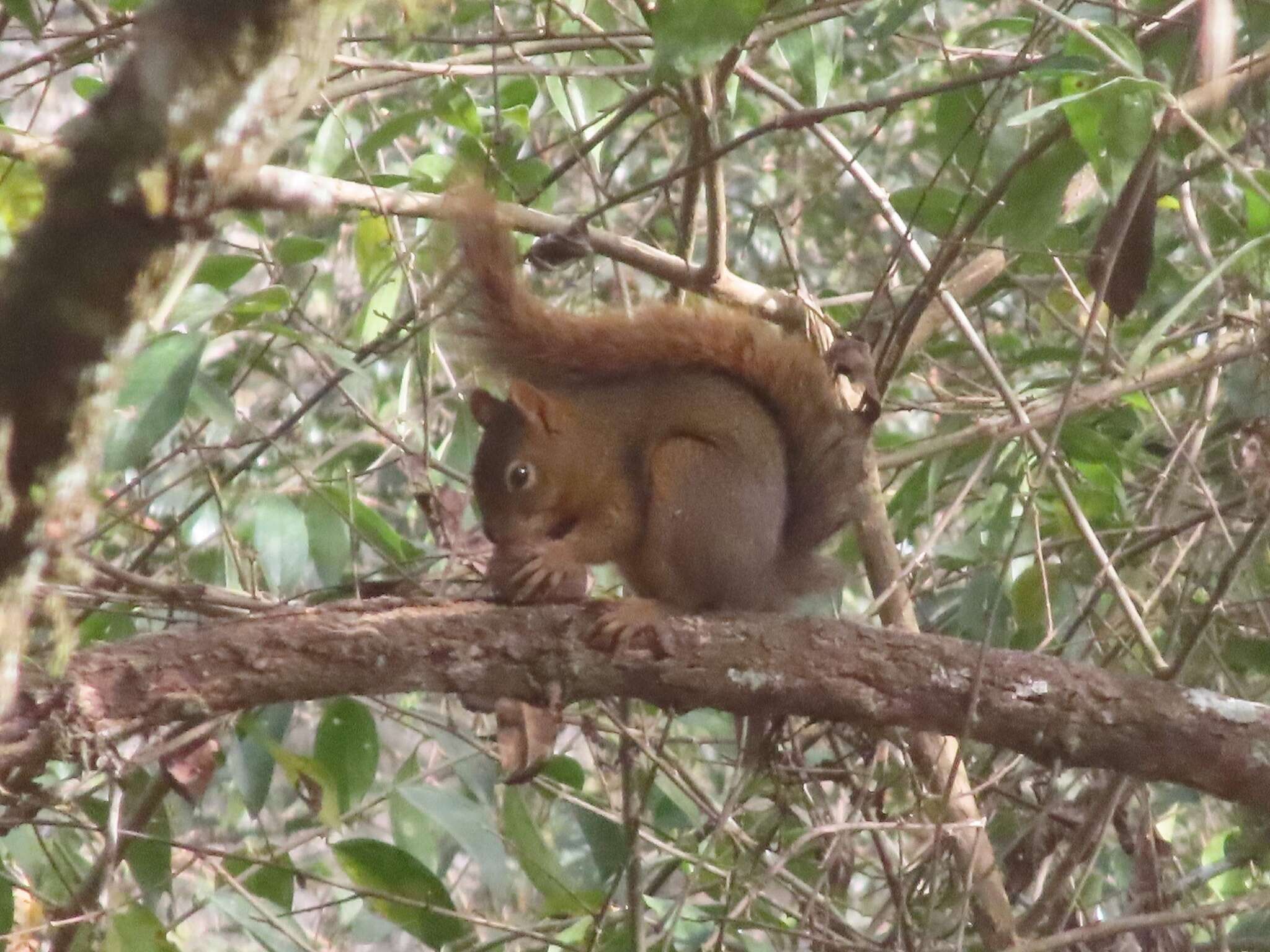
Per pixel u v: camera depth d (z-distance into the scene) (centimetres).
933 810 675
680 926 673
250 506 739
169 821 723
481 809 666
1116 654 713
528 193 782
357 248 804
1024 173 635
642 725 750
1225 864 733
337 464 889
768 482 626
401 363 980
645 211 1091
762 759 639
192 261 554
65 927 624
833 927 712
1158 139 564
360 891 600
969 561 783
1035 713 541
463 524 763
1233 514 761
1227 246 792
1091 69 548
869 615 642
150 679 483
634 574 644
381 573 771
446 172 780
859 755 742
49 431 309
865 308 771
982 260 828
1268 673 749
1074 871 694
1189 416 816
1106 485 752
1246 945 717
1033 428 682
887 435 905
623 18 786
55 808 595
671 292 820
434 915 629
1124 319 685
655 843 652
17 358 288
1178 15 632
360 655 503
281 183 520
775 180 1124
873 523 736
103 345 294
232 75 284
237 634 496
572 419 628
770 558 626
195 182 290
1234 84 646
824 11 664
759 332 653
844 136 1098
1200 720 543
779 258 1095
